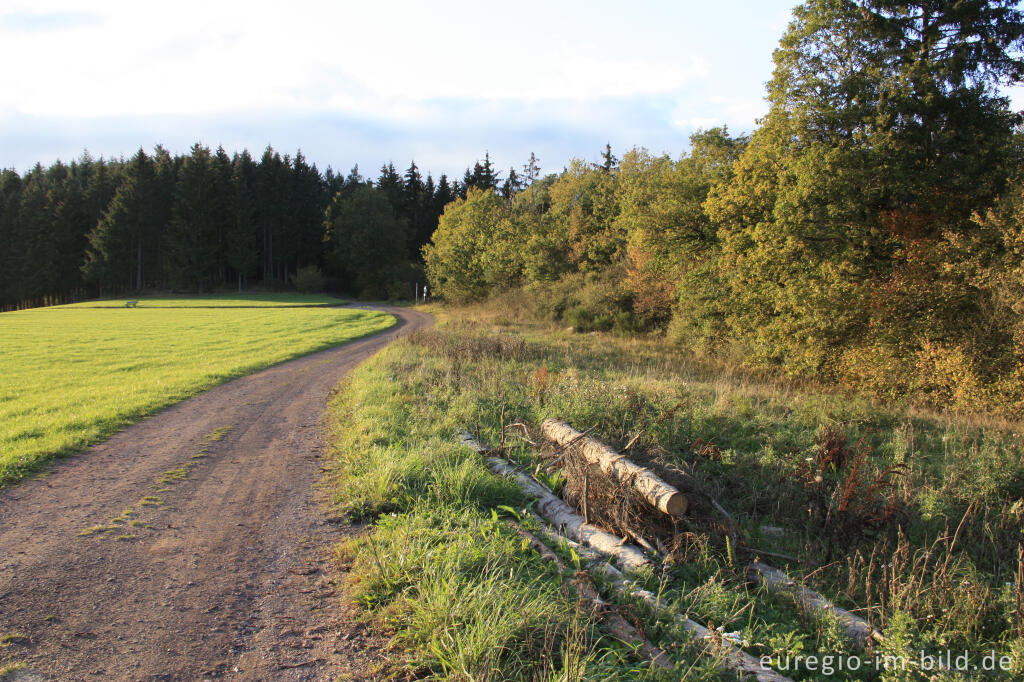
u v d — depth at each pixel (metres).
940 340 15.14
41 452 8.17
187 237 75.81
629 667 3.37
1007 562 5.53
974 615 4.43
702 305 23.47
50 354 21.89
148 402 12.34
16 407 11.45
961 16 17.00
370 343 28.42
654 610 4.14
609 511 5.77
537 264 41.72
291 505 6.41
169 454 8.62
